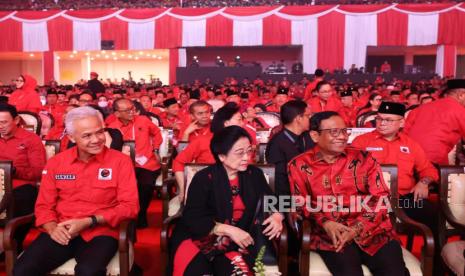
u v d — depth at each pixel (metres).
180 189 3.75
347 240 2.67
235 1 19.45
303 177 2.87
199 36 17.47
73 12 17.70
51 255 2.71
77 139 2.74
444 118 4.14
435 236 3.35
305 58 17.45
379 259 2.64
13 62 27.30
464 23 16.55
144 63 27.58
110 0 20.19
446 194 3.07
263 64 24.55
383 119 3.58
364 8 16.95
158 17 17.52
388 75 17.62
